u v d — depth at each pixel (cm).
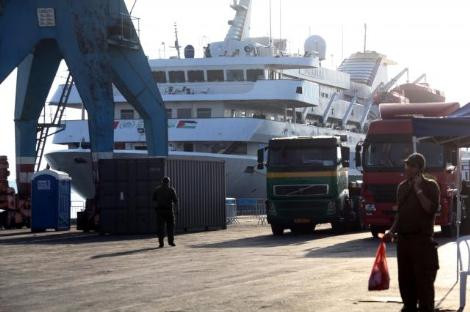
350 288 1381
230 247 2502
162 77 5619
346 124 6844
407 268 1050
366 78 7731
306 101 5562
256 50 5747
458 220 1858
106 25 3588
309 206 3097
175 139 5403
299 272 1677
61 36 3503
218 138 5331
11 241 2844
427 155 2672
